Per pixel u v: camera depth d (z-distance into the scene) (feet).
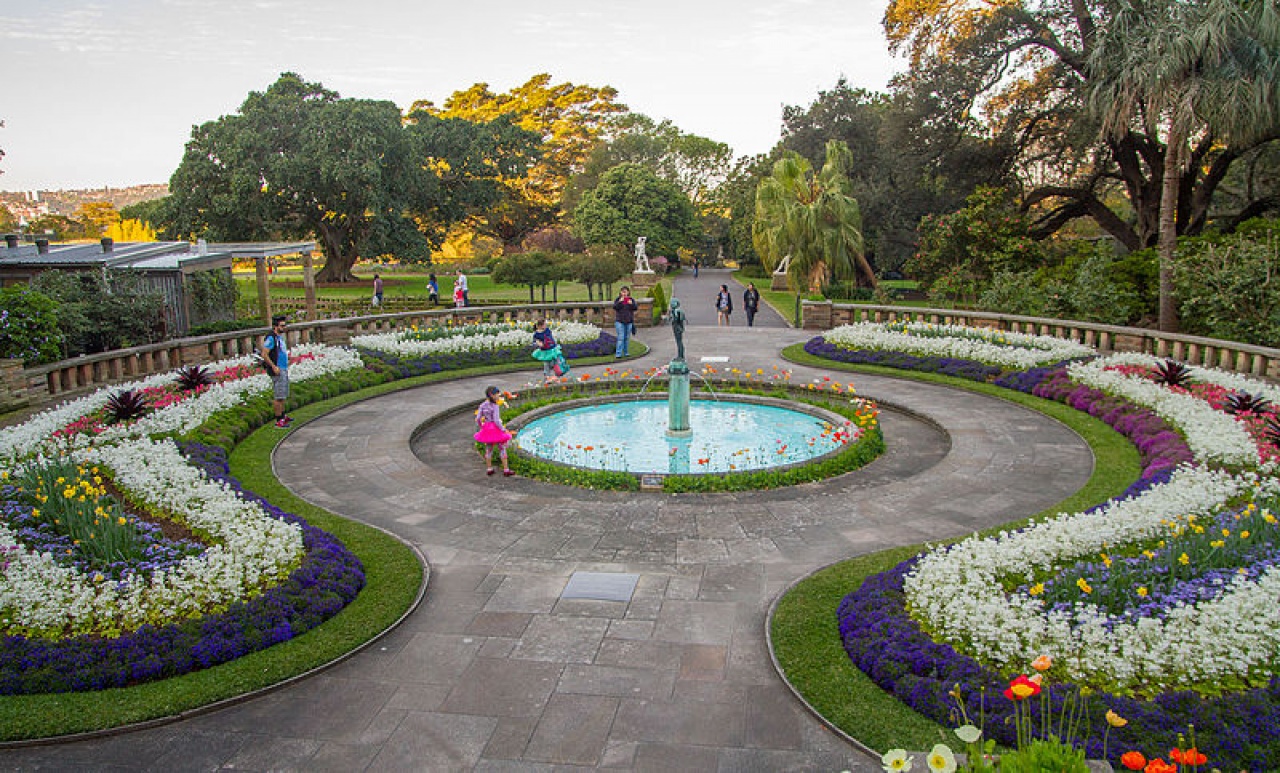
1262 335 59.67
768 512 29.76
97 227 330.54
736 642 20.15
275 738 16.37
